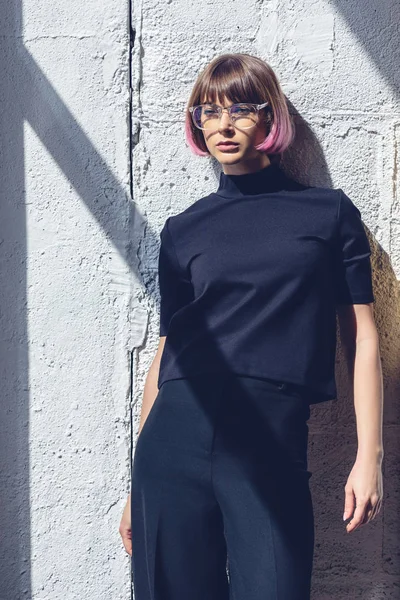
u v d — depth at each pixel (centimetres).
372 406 160
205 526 160
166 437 160
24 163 206
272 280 162
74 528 209
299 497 158
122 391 207
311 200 171
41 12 204
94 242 206
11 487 209
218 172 203
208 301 167
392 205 200
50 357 208
